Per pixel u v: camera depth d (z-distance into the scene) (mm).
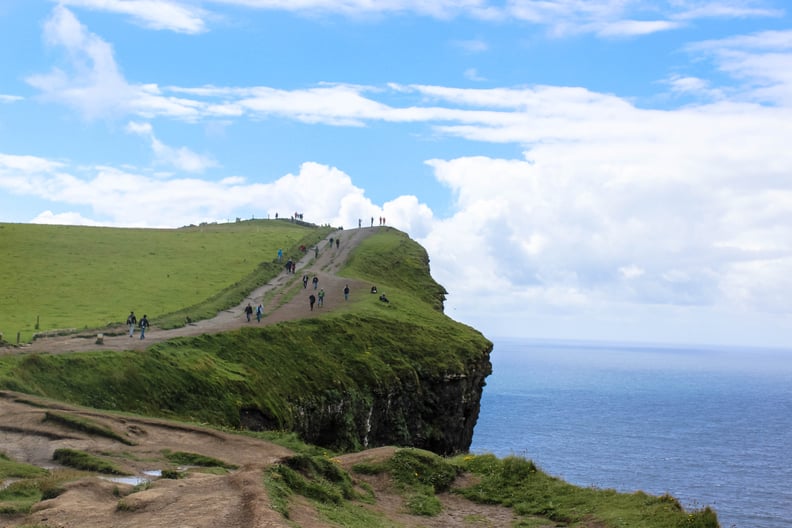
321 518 22969
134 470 28688
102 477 26438
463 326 95875
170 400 48375
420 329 83188
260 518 19359
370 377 66938
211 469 29312
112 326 64000
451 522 28812
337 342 70688
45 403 38375
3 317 68812
